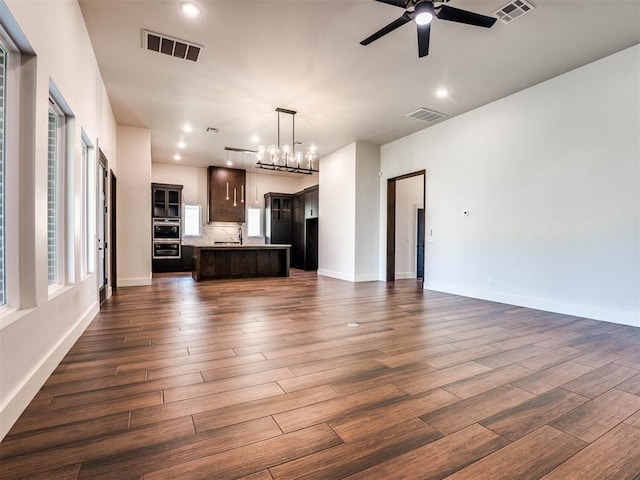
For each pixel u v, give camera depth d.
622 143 3.76
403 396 2.05
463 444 1.58
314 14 3.16
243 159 9.12
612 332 3.44
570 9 3.07
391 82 4.51
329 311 4.39
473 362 2.61
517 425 1.74
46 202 2.18
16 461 1.42
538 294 4.57
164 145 7.69
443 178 6.03
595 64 3.98
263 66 4.09
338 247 8.02
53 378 2.24
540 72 4.25
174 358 2.64
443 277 6.04
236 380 2.26
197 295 5.51
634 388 2.18
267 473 1.37
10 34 1.81
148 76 4.34
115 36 3.49
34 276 1.99
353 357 2.71
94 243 3.88
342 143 7.49
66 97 2.65
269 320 3.88
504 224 5.01
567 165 4.25
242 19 3.23
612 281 3.85
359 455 1.49
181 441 1.58
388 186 7.47
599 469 1.42
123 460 1.43
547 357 2.72
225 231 10.63
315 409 1.89
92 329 3.42
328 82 4.52
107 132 4.91
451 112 5.59
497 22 3.26
